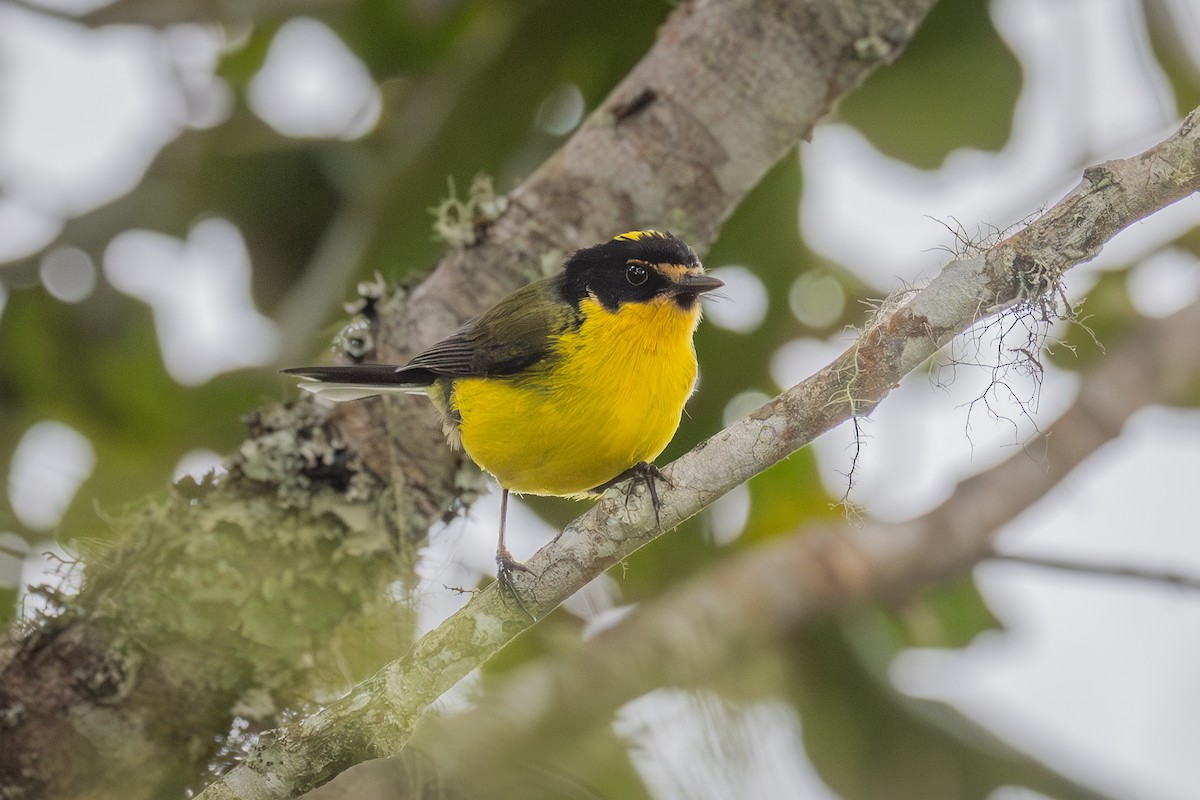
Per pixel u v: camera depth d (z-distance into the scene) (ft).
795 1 33.27
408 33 44.50
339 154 46.29
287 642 29.25
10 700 28.02
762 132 33.73
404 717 24.35
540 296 32.76
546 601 24.86
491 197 34.30
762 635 43.29
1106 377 47.44
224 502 30.04
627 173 33.60
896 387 24.22
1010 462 46.80
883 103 45.06
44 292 46.75
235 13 42.91
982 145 45.09
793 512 48.57
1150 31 41.14
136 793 28.32
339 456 30.83
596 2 40.63
